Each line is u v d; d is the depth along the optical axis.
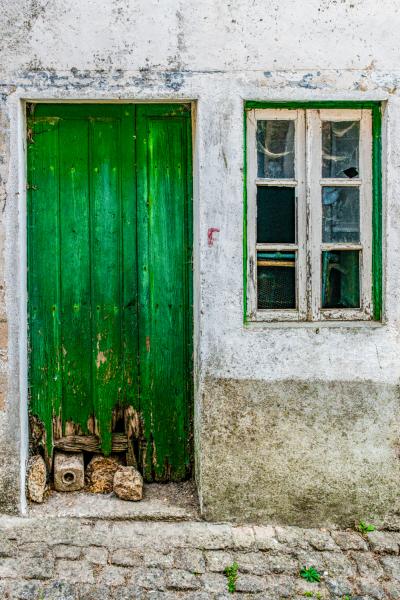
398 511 3.33
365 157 3.36
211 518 3.30
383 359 3.31
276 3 3.20
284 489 3.31
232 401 3.28
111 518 3.27
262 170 3.38
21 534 3.12
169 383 3.52
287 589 2.81
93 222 3.43
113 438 3.53
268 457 3.30
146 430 3.54
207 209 3.22
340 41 3.22
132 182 3.43
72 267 3.44
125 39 3.18
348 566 2.99
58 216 3.41
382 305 3.34
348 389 3.30
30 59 3.17
